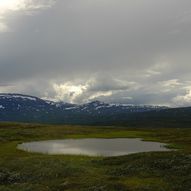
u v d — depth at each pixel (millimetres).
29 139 124438
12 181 48281
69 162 59781
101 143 107688
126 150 86188
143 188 39969
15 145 102000
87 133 153750
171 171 48312
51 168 53031
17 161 60875
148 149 88688
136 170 50219
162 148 90562
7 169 54219
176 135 134875
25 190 41844
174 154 58656
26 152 82750
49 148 93000
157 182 43188
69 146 98062
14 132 138125
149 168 50938
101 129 176000
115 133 151875
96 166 57094
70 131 157625
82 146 97875
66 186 42969
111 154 78000
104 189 40156
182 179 43594
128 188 40375
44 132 148250
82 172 50562
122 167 53312
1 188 43250
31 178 48625
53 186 43438
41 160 60594
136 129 180000
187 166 49344
